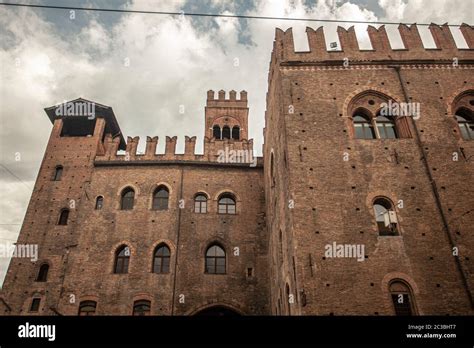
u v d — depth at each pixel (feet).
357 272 57.41
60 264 94.02
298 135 70.85
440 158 67.97
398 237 60.54
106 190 105.40
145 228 98.68
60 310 87.97
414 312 55.16
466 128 73.61
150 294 89.56
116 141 114.83
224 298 90.94
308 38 84.07
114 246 96.02
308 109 73.97
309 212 62.69
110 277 91.76
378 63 79.36
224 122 142.41
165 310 88.02
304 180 65.82
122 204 104.42
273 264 87.86
